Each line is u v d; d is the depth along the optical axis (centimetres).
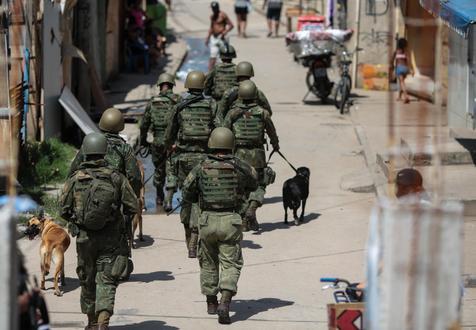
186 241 3462
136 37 8062
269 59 9025
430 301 1556
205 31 11162
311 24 8144
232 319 2747
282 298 2953
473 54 4622
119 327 2684
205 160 2680
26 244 3428
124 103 6512
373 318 1582
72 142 5153
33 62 4622
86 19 5697
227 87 4428
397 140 4872
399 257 1558
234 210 2678
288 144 5484
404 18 6969
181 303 2905
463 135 4553
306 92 7300
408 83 6794
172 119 3575
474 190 3891
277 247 3541
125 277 2631
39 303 1855
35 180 4312
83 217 2452
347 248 3525
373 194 4369
